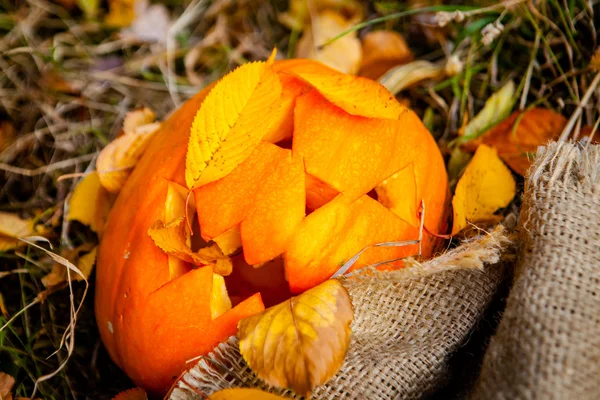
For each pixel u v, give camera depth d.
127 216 0.68
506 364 0.61
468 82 0.83
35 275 0.78
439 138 0.85
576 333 0.60
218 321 0.64
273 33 0.93
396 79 0.83
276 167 0.64
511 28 0.85
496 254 0.64
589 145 0.66
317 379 0.60
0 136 0.86
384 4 0.89
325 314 0.61
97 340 0.77
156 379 0.67
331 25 0.89
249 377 0.63
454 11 0.80
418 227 0.67
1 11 0.91
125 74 0.91
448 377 0.67
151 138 0.75
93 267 0.78
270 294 0.69
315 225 0.64
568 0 0.82
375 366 0.65
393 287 0.65
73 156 0.86
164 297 0.65
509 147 0.79
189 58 0.91
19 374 0.74
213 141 0.64
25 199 0.84
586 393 0.59
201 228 0.65
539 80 0.84
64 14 0.92
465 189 0.73
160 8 0.93
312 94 0.66
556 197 0.65
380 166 0.66
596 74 0.80
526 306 0.62
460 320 0.66
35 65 0.89
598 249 0.63
